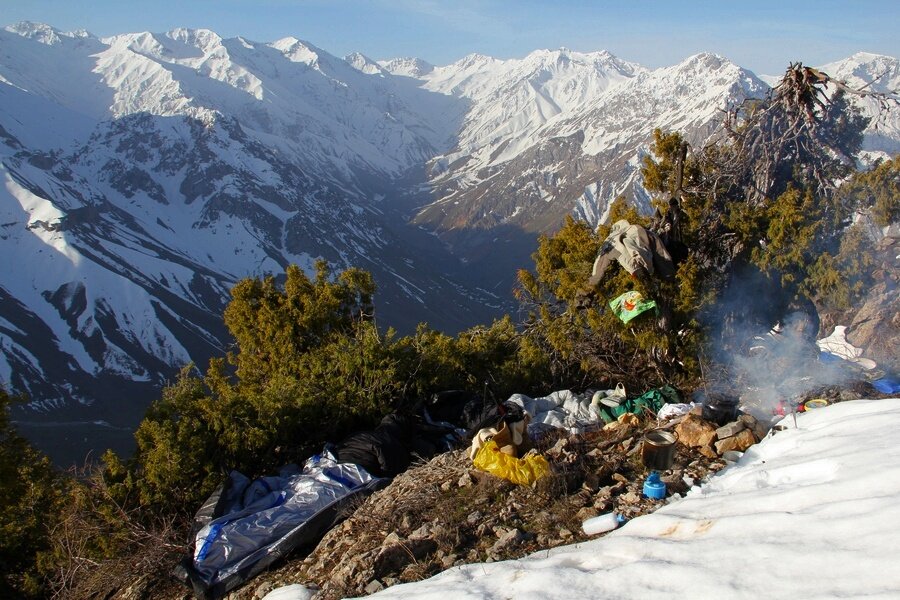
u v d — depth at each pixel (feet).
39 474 40.32
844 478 16.81
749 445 22.98
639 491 20.84
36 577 33.14
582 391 35.73
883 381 27.02
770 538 15.19
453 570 17.97
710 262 33.58
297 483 25.96
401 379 35.40
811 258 32.01
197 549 23.56
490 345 41.68
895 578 12.58
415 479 24.54
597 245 34.68
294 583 20.86
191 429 30.22
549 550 18.22
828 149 34.96
